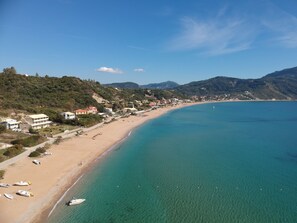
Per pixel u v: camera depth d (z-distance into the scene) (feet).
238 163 227.61
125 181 187.73
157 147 287.69
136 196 164.04
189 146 292.81
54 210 145.07
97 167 217.36
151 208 149.07
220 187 175.94
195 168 214.69
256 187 175.52
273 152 264.93
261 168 213.66
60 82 627.46
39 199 154.61
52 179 185.47
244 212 143.43
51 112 447.01
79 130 363.15
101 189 173.88
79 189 173.06
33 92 532.32
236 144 303.68
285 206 149.69
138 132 383.86
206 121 535.60
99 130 376.89
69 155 244.42
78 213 143.02
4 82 525.75
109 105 647.97
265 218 137.49
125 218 138.82
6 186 166.81
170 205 152.35
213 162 230.89
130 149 278.05
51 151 253.65
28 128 347.15
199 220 136.26
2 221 130.41
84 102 575.79
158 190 172.45
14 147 242.58
